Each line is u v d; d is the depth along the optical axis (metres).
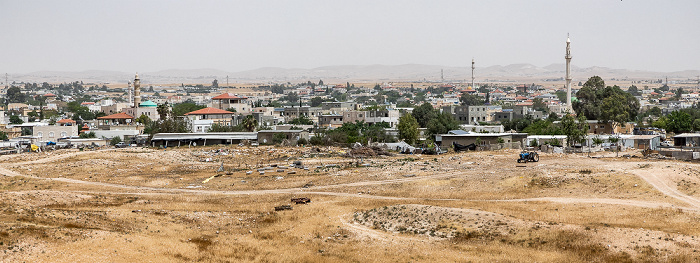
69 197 85.00
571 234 61.22
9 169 118.50
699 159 109.25
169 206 82.62
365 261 58.59
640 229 61.12
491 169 101.25
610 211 69.38
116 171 116.00
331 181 98.94
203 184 101.50
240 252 61.41
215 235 68.25
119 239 61.78
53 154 138.62
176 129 186.50
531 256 57.38
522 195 81.62
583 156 116.88
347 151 141.62
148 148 157.25
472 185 89.00
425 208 73.19
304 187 95.62
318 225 71.50
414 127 176.88
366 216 74.12
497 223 66.19
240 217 76.94
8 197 79.56
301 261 59.03
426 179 95.12
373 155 132.88
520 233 63.09
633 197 75.19
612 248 57.66
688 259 54.22
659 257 55.16
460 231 65.62
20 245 55.91
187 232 68.62
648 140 144.38
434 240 64.56
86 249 57.59
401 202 80.94
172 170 117.81
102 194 91.19
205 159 133.12
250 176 108.06
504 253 58.84
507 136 145.50
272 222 73.94
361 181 97.62
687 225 62.94
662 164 93.75
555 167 97.94
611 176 85.19
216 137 167.62
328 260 59.03
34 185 99.88
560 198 77.88
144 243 61.78
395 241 64.81
